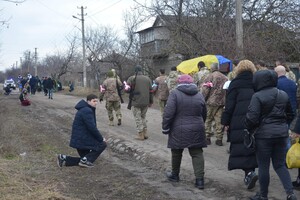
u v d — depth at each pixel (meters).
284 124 5.62
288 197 5.53
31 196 6.13
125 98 27.22
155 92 13.91
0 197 5.99
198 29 21.81
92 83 49.19
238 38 16.22
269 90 5.59
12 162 8.57
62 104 23.98
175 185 7.05
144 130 11.33
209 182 7.08
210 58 12.77
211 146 10.02
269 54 17.23
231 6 22.73
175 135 6.79
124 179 7.53
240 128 6.40
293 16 19.94
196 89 6.80
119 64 38.12
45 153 9.87
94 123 8.38
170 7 24.92
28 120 16.23
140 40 38.88
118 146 10.72
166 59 31.88
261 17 22.22
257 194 5.87
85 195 6.61
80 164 8.41
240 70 6.58
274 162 5.70
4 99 28.53
